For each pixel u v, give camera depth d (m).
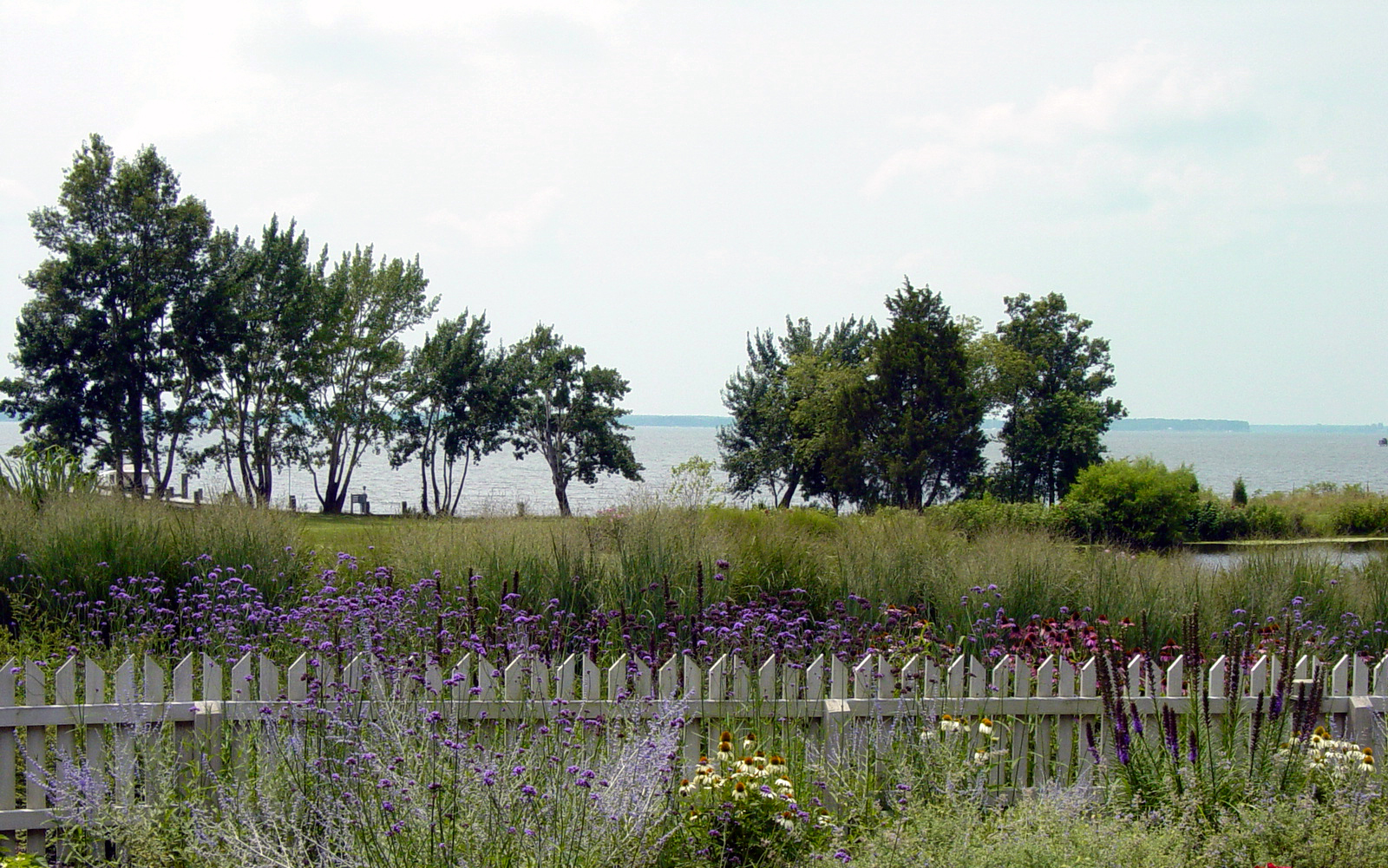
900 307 43.22
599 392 50.12
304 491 74.19
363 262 45.03
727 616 6.76
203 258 41.88
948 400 40.00
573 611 7.83
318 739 4.04
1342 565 10.29
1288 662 4.61
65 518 8.31
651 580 8.05
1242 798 4.28
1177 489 33.81
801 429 45.47
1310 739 4.61
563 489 49.41
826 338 51.22
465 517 10.93
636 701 4.31
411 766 3.65
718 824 3.81
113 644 6.23
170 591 8.05
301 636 5.74
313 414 45.38
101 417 39.41
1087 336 51.06
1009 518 27.77
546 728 3.83
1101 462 46.03
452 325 49.84
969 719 4.94
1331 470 138.00
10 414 39.41
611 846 3.38
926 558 9.16
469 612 6.46
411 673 4.37
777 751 4.67
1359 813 4.00
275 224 42.47
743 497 48.53
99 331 38.59
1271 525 36.25
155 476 41.59
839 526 13.20
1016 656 5.30
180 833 3.82
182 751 4.29
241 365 42.16
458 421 50.00
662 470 97.75
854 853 3.95
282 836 3.67
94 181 39.44
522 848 3.24
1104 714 4.59
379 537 10.61
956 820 3.79
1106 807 4.35
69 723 4.18
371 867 3.26
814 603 8.77
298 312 42.00
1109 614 8.34
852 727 4.82
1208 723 4.48
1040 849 3.51
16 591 7.66
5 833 4.08
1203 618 8.36
